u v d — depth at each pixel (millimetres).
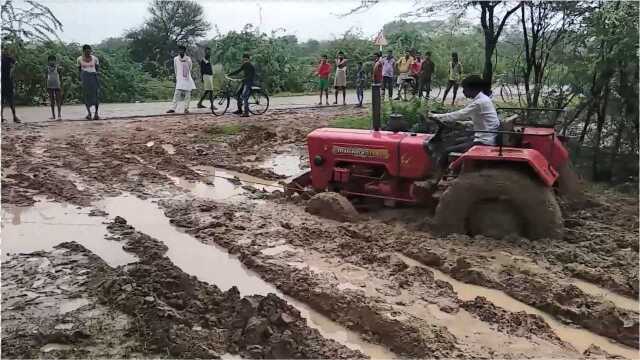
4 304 4816
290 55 26625
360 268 5527
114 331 4363
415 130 7609
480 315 4594
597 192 7871
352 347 4242
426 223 6547
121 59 24188
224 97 16531
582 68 8578
